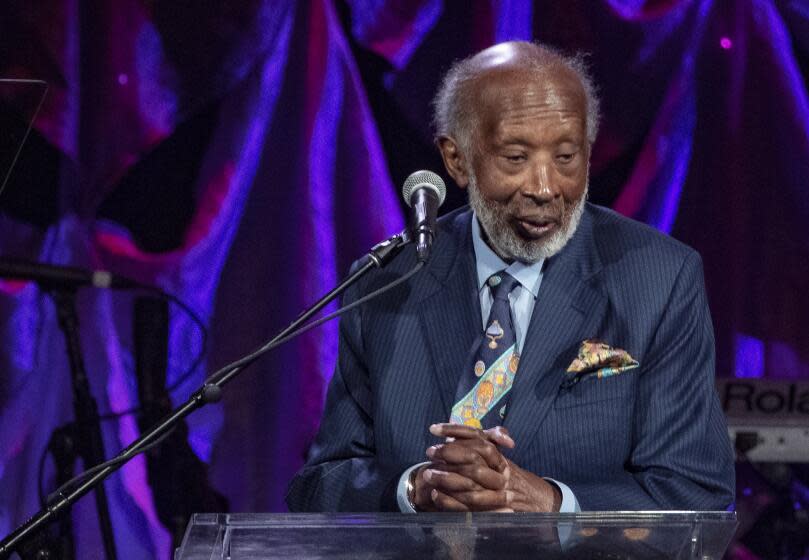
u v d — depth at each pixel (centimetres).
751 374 1535
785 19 1512
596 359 838
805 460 1370
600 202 1531
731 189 1527
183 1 1544
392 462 860
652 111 1522
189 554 601
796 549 1393
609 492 804
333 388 924
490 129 813
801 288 1529
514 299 878
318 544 612
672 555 607
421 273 898
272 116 1558
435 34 1535
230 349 1566
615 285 859
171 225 1560
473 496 730
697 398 844
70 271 1205
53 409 1554
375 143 1549
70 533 1229
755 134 1526
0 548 687
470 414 851
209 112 1556
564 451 834
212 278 1562
